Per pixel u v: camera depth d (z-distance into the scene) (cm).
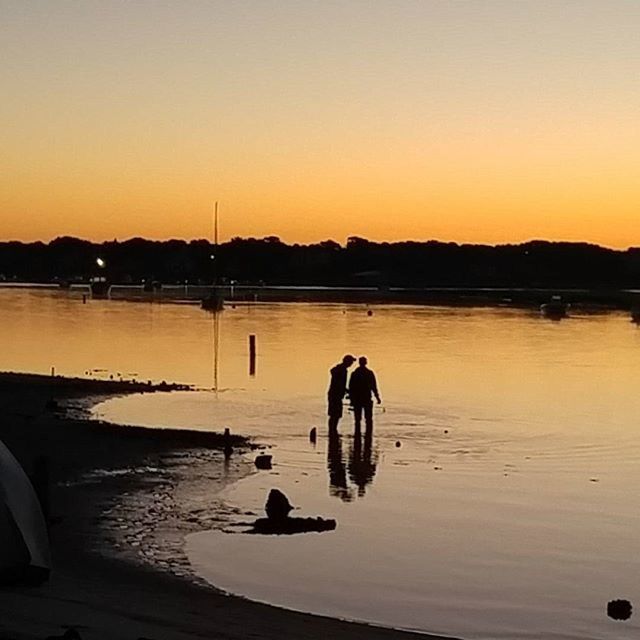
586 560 1828
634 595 1628
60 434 2917
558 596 1614
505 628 1459
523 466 2738
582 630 1454
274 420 3475
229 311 12812
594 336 8931
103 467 2478
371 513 2150
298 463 2689
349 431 3288
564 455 2919
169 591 1531
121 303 14838
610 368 5872
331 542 1902
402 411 3844
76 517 1994
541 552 1872
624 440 3212
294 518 2048
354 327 9606
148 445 2788
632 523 2106
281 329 9106
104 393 4047
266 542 1875
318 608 1517
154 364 5616
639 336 8975
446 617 1499
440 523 2080
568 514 2183
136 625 1280
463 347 7331
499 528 2047
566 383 5031
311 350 6781
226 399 4019
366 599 1570
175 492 2244
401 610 1524
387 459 2794
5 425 3066
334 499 2273
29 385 4156
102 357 6028
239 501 2188
